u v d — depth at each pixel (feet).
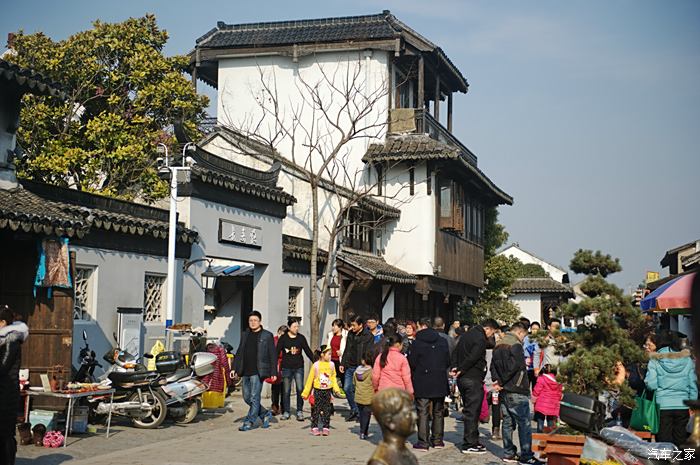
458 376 38.83
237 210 58.90
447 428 49.29
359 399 41.60
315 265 66.54
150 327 48.93
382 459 13.12
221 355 53.26
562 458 26.96
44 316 38.63
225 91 97.66
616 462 22.80
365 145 91.20
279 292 64.95
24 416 36.99
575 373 27.48
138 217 49.67
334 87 85.66
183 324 48.62
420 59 92.07
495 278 122.62
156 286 50.11
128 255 46.78
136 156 80.28
